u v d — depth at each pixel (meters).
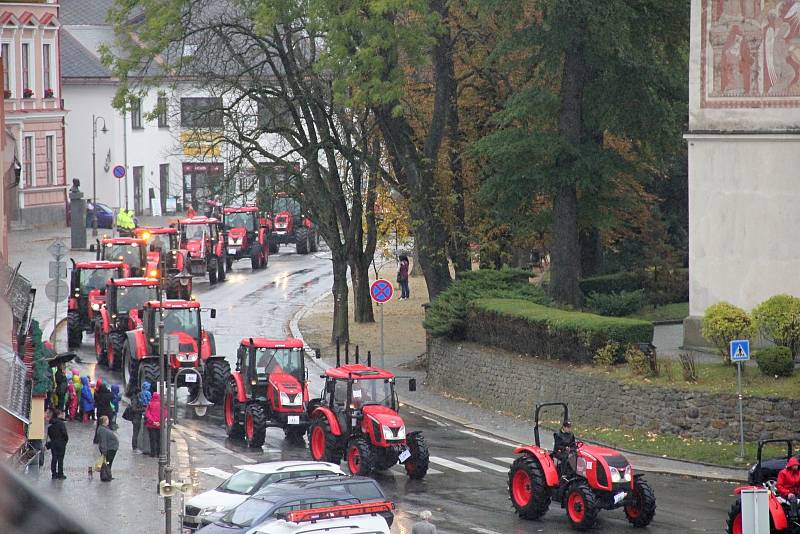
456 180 90.00
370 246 99.69
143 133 180.25
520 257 117.12
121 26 93.56
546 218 84.88
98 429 49.88
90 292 85.50
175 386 58.38
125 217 135.62
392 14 82.44
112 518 42.34
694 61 69.88
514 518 44.06
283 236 151.00
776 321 59.03
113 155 173.88
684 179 107.62
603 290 93.94
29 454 30.73
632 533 41.28
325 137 90.56
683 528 42.09
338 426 52.47
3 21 145.38
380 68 80.38
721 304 60.88
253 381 59.69
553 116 81.69
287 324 100.00
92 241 140.38
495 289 76.06
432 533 32.78
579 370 63.53
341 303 92.12
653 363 60.25
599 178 79.31
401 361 85.94
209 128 90.44
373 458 51.28
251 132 90.19
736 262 70.31
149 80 90.69
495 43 87.50
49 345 65.75
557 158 79.38
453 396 74.19
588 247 97.50
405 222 97.31
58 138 157.25
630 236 102.19
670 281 97.06
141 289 79.69
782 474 37.59
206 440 60.47
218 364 69.62
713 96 69.81
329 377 53.75
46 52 156.00
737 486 50.19
